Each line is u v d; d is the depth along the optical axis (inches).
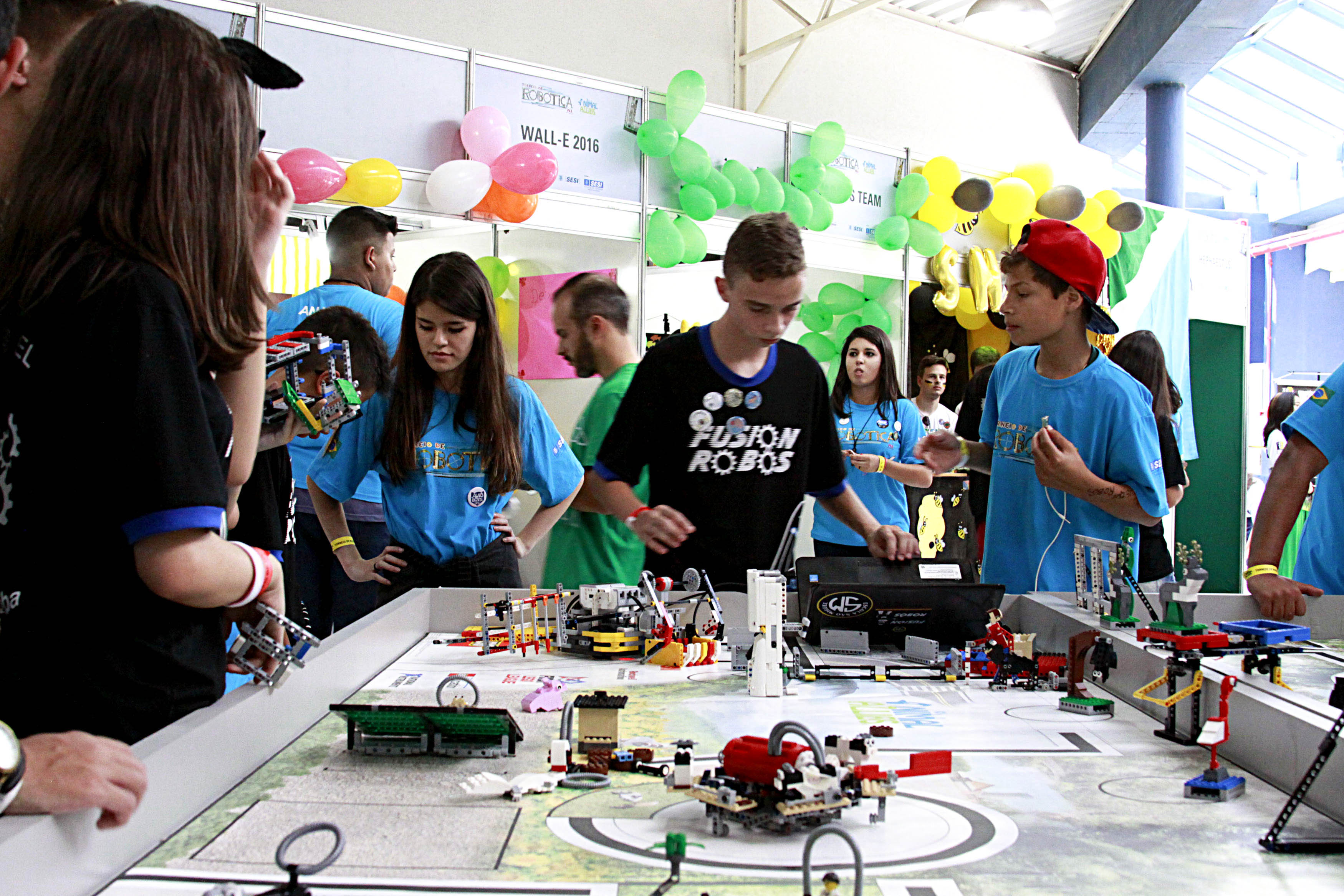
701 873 35.4
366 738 49.3
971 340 243.0
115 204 37.1
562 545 107.5
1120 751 50.8
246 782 44.7
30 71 43.5
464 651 73.9
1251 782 46.2
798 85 302.0
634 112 186.1
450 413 96.6
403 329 94.8
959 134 337.1
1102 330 95.3
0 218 39.8
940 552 175.6
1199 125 398.0
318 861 36.0
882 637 73.5
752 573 62.2
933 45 329.7
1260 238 423.5
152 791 37.0
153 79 37.6
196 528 37.2
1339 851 37.9
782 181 208.2
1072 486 88.9
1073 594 80.0
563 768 46.4
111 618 38.7
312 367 62.3
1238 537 273.3
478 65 166.6
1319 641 75.8
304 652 52.7
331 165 145.8
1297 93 358.6
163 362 36.6
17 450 37.0
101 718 38.7
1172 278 258.7
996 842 38.7
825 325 226.1
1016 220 235.3
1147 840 39.0
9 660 37.8
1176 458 115.2
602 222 183.2
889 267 228.2
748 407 86.4
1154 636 59.6
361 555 125.3
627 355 114.7
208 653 43.2
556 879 34.8
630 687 62.9
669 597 76.5
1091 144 369.7
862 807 42.1
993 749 50.9
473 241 183.8
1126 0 308.8
